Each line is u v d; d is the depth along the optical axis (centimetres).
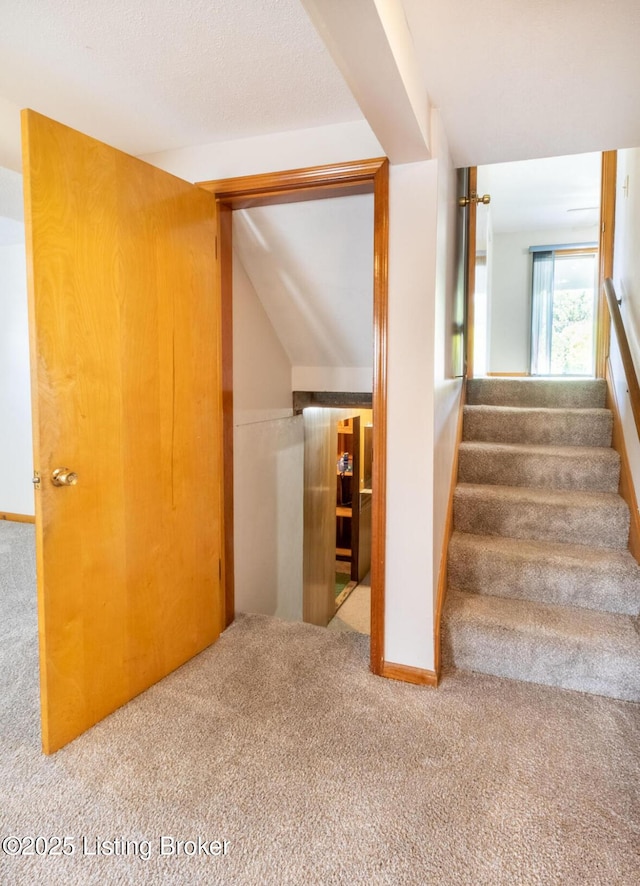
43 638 158
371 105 140
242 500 274
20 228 371
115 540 180
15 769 155
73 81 171
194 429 215
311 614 397
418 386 193
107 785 149
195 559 218
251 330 275
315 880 121
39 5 134
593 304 644
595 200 529
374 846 130
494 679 202
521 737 170
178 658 211
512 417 299
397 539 200
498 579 229
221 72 166
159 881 121
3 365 431
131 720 178
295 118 196
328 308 276
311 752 163
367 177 197
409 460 197
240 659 218
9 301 420
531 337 647
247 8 135
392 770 155
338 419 447
